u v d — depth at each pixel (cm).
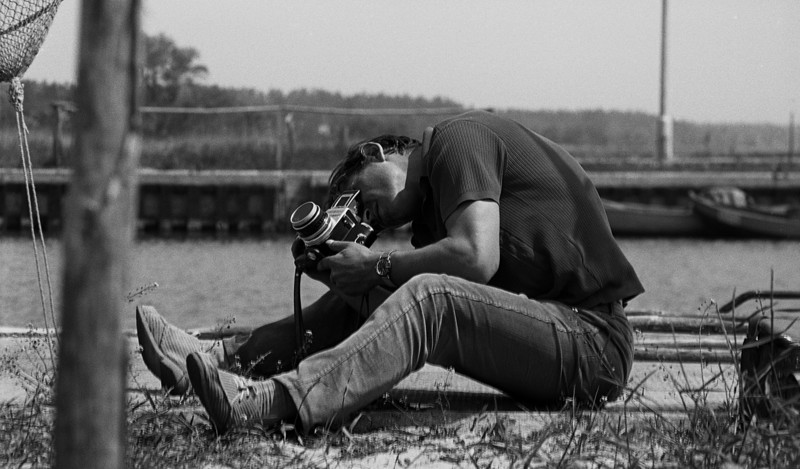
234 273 1852
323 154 3534
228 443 288
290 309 1345
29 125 3147
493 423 322
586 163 3662
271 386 296
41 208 2950
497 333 317
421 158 353
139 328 349
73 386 129
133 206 132
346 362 299
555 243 334
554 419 315
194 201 3108
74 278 128
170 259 2178
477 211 322
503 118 354
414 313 306
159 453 280
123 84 131
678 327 608
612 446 291
